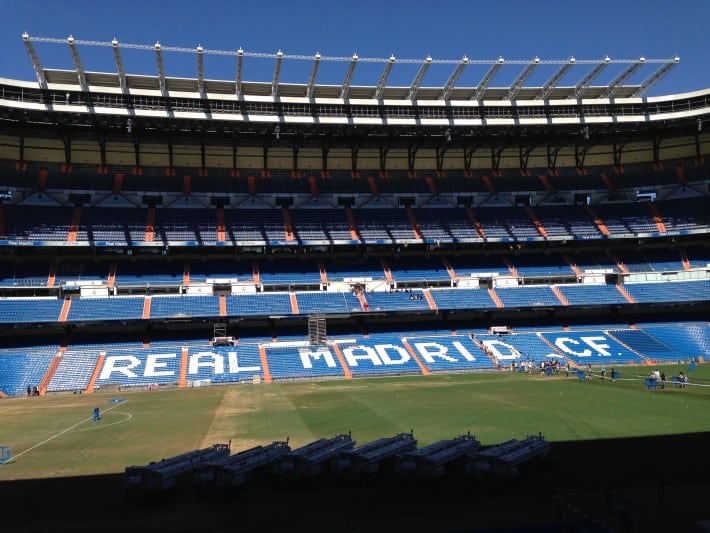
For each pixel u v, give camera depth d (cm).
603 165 9700
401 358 7069
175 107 7694
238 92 7650
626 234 8569
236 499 2056
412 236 8512
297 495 2097
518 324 8025
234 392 5469
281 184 9062
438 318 8056
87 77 7281
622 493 1975
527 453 2192
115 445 3002
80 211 7988
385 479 2256
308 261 8469
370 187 9219
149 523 1844
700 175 9006
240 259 8312
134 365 6481
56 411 4491
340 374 6631
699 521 1705
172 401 4900
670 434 2858
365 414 3759
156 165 8925
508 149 9675
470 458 2144
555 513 1816
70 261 7688
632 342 7494
